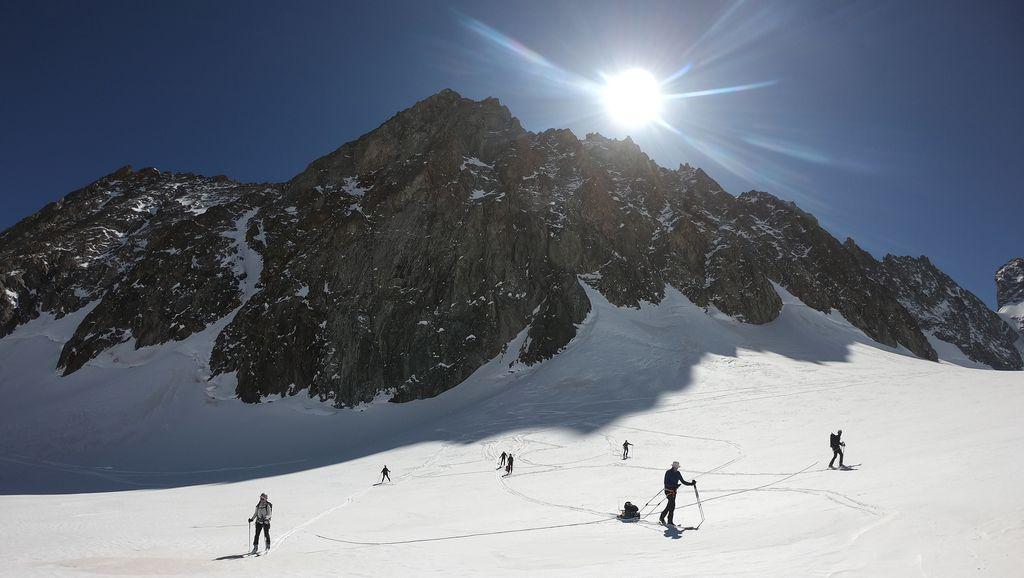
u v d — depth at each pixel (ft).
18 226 397.60
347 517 79.66
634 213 312.29
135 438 208.85
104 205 414.41
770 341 258.37
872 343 288.51
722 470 89.76
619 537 49.85
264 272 290.35
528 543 50.93
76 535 67.92
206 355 256.73
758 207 408.87
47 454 198.80
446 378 228.02
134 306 290.97
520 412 179.63
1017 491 41.11
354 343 241.14
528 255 271.28
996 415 98.43
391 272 263.70
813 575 29.30
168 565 46.80
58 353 284.41
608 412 168.86
